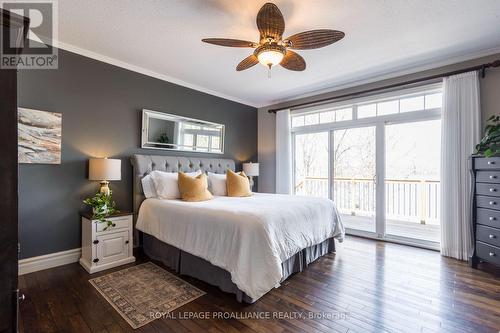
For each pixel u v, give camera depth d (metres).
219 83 3.99
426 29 2.42
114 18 2.23
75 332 1.59
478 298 2.03
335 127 4.25
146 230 2.88
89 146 2.89
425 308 1.89
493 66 2.73
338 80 3.83
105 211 2.61
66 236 2.70
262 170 5.27
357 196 4.82
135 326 1.66
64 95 2.70
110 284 2.24
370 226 4.37
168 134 3.69
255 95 4.64
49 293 2.07
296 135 4.91
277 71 3.49
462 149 2.92
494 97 2.79
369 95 3.78
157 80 3.57
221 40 2.05
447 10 2.12
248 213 2.09
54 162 2.62
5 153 1.03
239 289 1.89
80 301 1.95
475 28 2.40
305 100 4.59
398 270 2.60
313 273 2.53
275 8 1.71
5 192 1.03
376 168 3.79
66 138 2.71
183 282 2.30
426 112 3.35
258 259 1.91
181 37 2.57
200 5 2.05
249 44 2.12
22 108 2.42
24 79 2.45
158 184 3.10
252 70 3.46
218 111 4.48
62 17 2.21
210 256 2.09
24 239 2.45
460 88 2.95
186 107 3.95
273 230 2.07
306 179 4.92
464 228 2.90
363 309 1.88
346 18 2.23
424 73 3.29
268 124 5.18
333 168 4.35
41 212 2.55
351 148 4.33
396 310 1.86
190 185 2.99
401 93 3.48
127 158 3.25
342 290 2.17
